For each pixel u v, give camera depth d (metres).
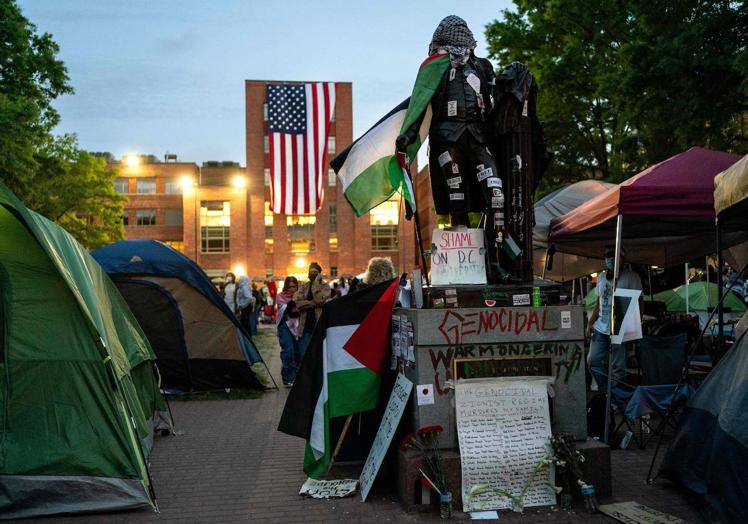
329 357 5.45
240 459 6.23
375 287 5.59
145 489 4.82
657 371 6.82
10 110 19.00
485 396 4.80
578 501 4.75
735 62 11.03
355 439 5.88
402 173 5.21
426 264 5.77
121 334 6.58
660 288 15.02
